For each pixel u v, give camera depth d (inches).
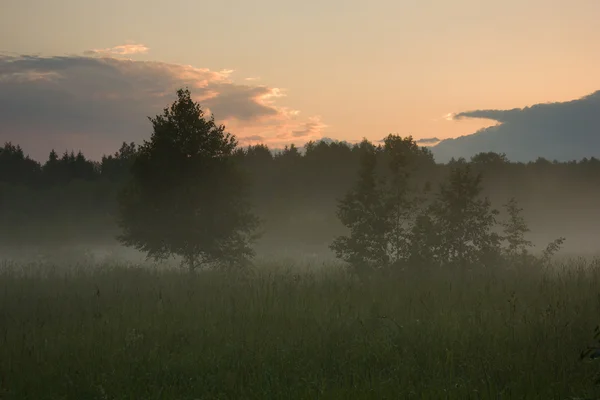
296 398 272.2
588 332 374.3
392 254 730.2
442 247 722.2
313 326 409.7
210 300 529.7
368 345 355.6
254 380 301.0
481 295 516.7
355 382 291.3
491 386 280.1
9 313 498.0
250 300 510.9
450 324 400.8
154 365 333.4
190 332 407.8
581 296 505.7
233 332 402.0
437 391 276.8
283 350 345.7
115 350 360.2
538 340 361.4
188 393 288.7
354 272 706.2
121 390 294.0
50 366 332.5
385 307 474.0
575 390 277.1
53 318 472.1
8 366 335.9
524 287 565.3
